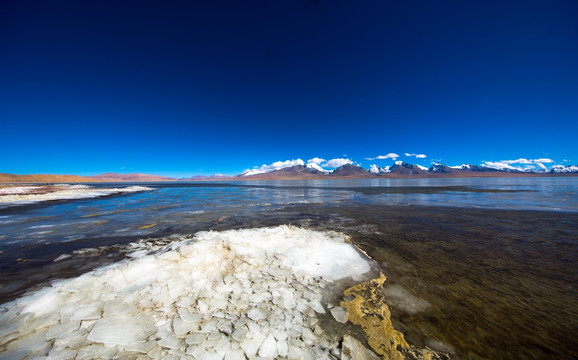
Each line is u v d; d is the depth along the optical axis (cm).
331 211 1872
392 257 804
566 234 1106
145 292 489
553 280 625
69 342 364
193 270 576
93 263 751
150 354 353
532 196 3039
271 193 4147
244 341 387
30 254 844
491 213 1705
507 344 390
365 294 553
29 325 395
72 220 1520
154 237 1085
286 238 937
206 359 349
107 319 414
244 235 895
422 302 518
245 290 542
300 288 573
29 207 2183
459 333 416
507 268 706
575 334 413
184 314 446
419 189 4791
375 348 381
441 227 1264
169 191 4981
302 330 421
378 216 1619
